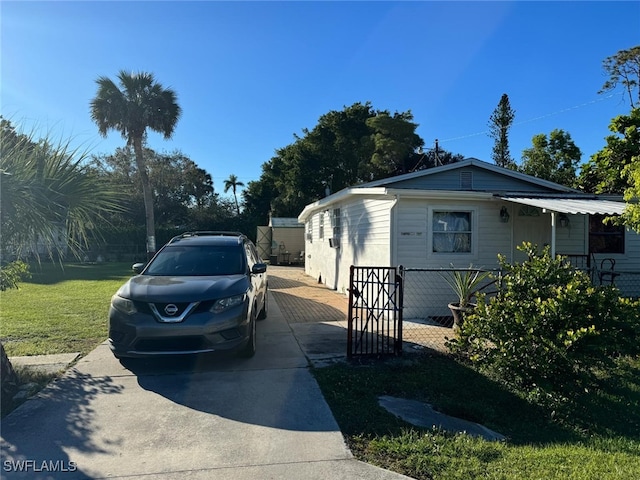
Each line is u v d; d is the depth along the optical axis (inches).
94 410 156.6
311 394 172.7
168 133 828.0
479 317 194.5
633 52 711.1
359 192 375.6
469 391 181.9
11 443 132.2
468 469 119.1
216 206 1549.0
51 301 394.6
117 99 778.2
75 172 198.1
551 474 117.0
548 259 201.8
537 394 171.3
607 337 177.6
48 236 203.2
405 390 180.9
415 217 339.3
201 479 113.7
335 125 1350.9
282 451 128.2
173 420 148.8
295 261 1011.3
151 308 193.3
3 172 173.6
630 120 454.3
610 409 173.9
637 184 225.5
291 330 287.1
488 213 354.3
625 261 394.0
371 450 129.6
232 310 201.0
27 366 203.8
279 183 1485.0
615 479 114.5
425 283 338.6
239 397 169.2
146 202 847.1
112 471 117.0
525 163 918.4
